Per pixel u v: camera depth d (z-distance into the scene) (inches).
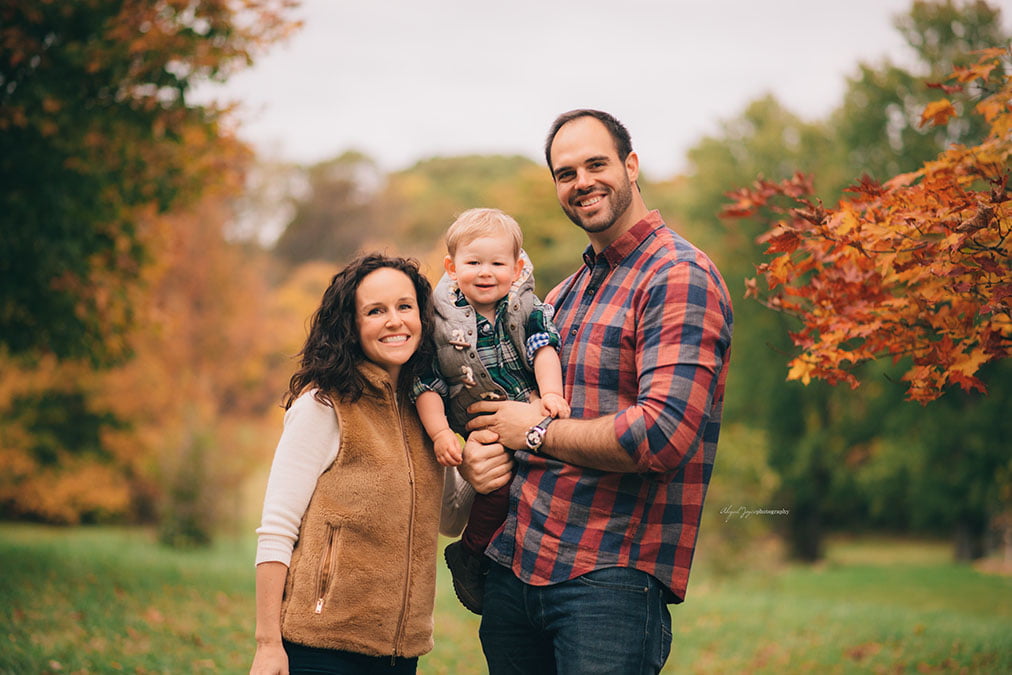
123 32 304.0
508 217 119.9
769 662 306.5
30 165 324.8
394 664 109.7
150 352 948.0
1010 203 127.3
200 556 589.0
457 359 114.8
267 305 1173.1
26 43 308.5
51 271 337.7
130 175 357.1
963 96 142.3
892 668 287.1
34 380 703.7
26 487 868.6
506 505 112.8
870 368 832.9
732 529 607.8
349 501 106.6
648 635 104.7
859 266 151.2
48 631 267.3
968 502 794.8
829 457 941.8
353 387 109.7
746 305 971.3
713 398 109.7
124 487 922.7
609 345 108.6
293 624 103.7
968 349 150.1
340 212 1910.7
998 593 693.3
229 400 1079.6
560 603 106.0
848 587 721.0
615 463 101.7
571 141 114.6
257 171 1379.2
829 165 909.2
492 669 116.6
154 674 230.5
